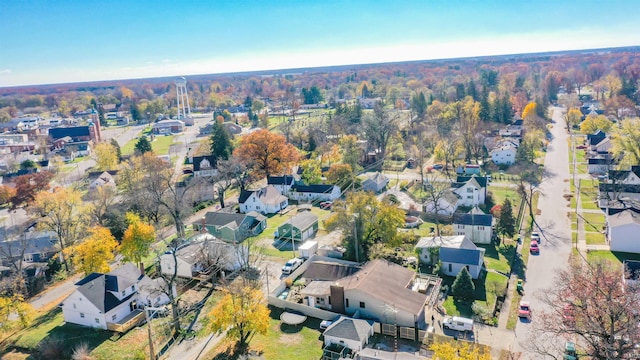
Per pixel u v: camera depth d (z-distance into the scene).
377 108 142.88
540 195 89.19
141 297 54.00
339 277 53.78
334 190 94.00
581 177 98.25
